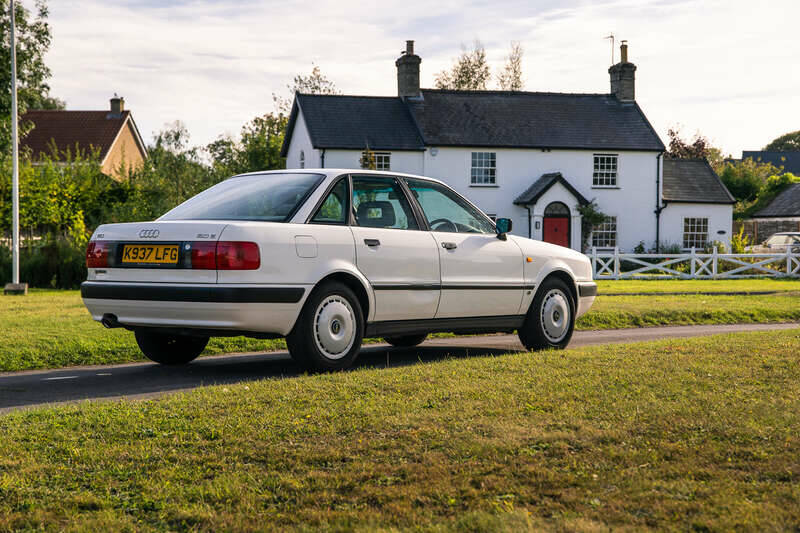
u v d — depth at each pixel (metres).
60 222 26.25
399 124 34.25
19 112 32.44
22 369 7.95
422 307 7.59
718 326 12.96
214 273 6.46
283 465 4.04
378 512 3.43
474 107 35.44
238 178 7.70
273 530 3.27
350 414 4.94
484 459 4.06
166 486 3.79
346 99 34.72
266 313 6.53
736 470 3.85
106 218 25.00
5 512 3.52
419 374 6.30
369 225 7.33
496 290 8.17
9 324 10.27
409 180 7.86
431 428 4.59
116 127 49.56
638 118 36.75
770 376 6.11
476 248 8.09
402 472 3.91
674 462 3.97
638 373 6.26
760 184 56.47
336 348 6.96
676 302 15.73
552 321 8.74
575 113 36.34
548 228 34.38
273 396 5.48
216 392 5.66
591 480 3.74
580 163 35.22
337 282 6.96
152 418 4.93
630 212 35.81
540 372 6.37
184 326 6.64
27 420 4.96
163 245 6.69
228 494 3.67
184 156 69.50
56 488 3.80
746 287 21.62
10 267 22.17
